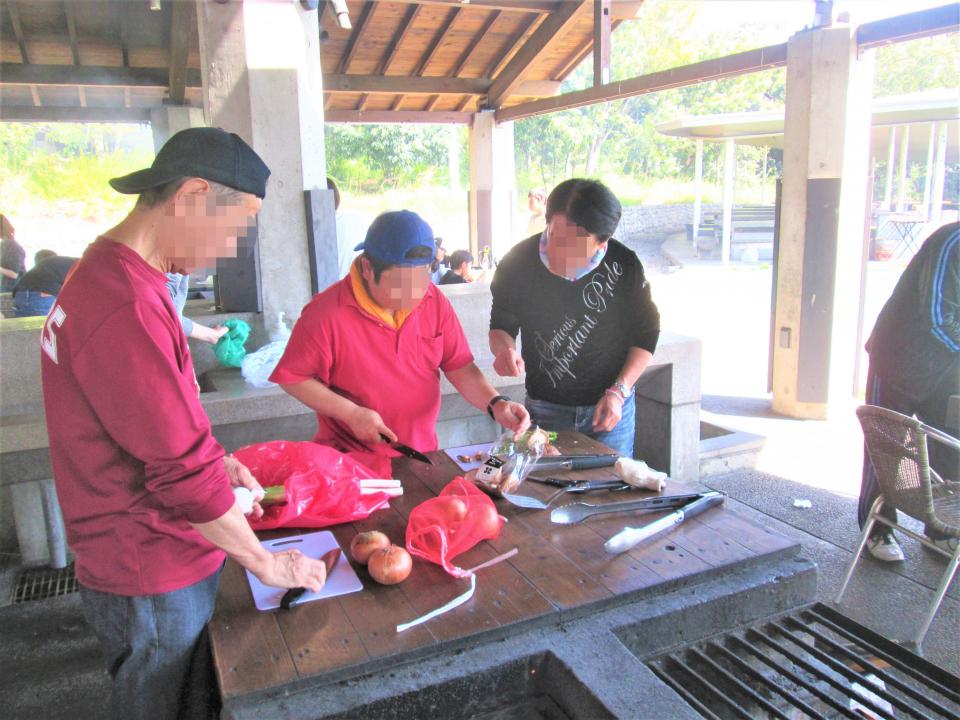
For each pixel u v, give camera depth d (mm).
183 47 8234
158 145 10414
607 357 2631
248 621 1390
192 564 1391
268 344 3914
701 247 18219
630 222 22531
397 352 2162
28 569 3443
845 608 3033
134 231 1279
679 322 9789
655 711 1180
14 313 4020
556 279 2529
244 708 1188
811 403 5566
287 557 1447
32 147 18484
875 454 2844
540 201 7711
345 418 2082
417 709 1244
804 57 5215
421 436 2307
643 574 1535
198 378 3988
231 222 1297
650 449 4355
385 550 1525
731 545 1668
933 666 1399
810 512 3961
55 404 1297
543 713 1335
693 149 26516
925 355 3078
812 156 5250
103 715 2518
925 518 2709
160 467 1241
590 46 9922
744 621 1552
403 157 26531
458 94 10828
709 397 6262
